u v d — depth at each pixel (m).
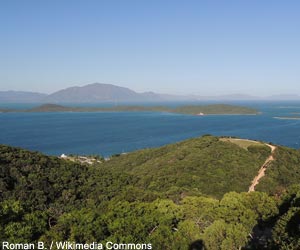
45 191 36.03
